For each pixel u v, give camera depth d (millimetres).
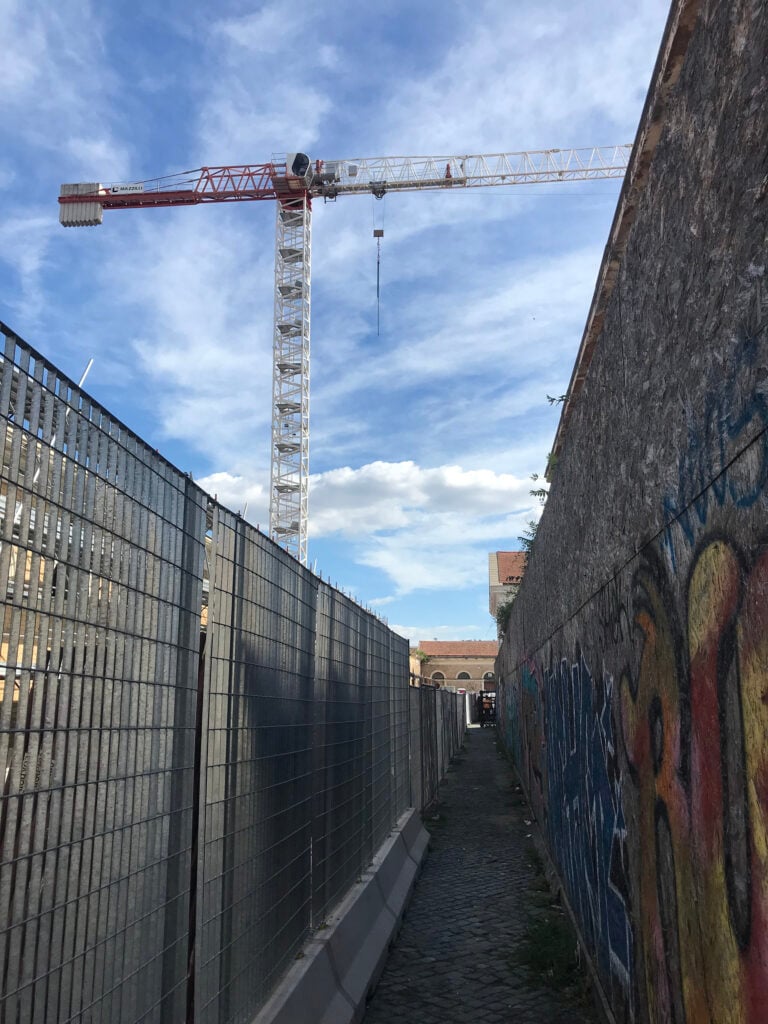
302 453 63906
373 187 66750
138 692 2762
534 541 11453
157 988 2844
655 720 3496
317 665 5781
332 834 6055
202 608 3512
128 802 2654
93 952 2377
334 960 5250
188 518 3320
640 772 3854
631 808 4113
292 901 4824
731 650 2359
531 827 12484
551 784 9195
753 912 2174
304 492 63406
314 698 5637
